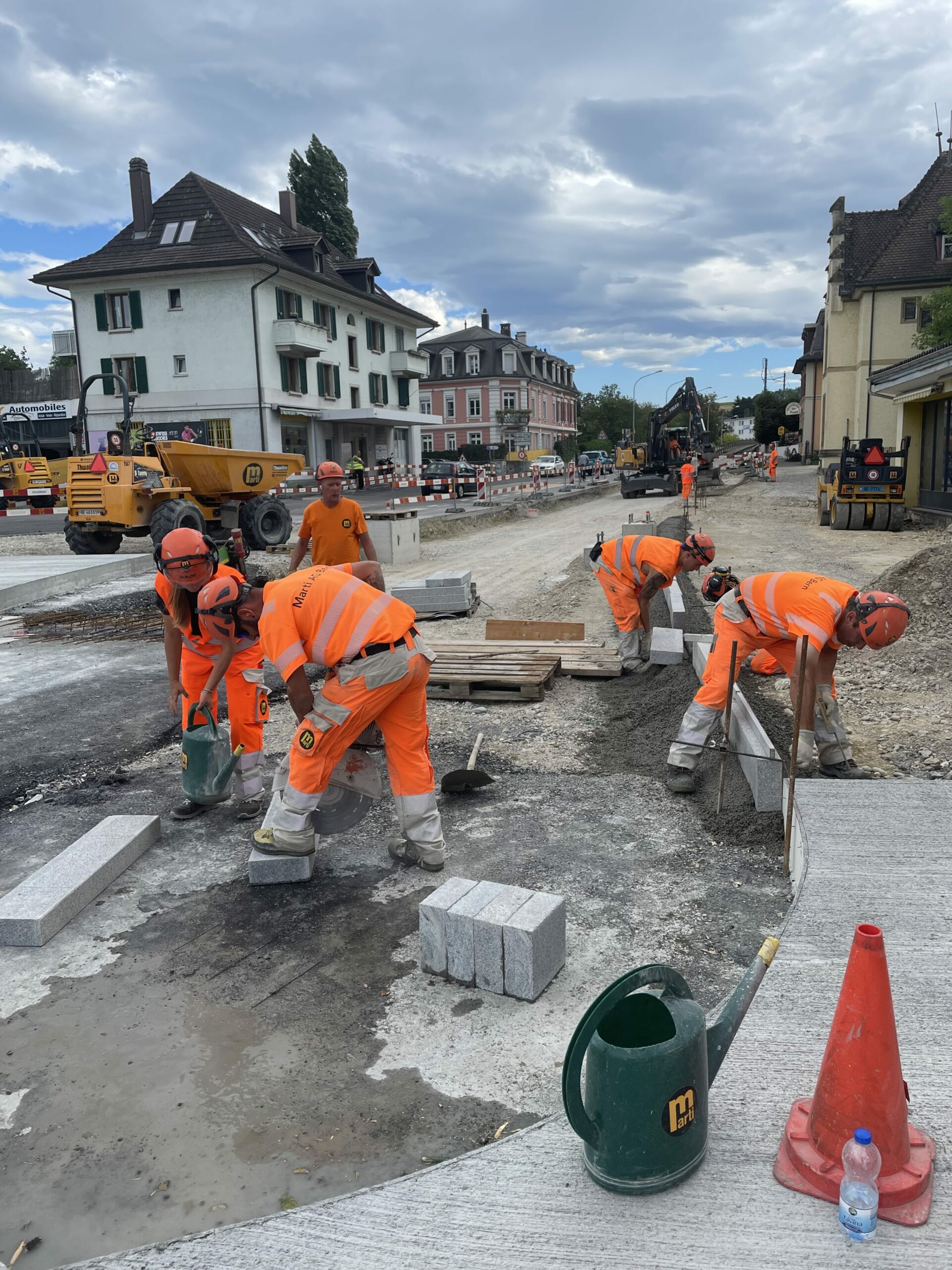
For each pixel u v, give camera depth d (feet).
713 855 13.48
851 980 6.56
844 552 48.49
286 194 137.39
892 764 16.79
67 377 139.33
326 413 125.18
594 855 13.56
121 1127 8.24
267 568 45.29
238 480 49.73
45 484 82.07
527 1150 7.36
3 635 31.68
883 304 110.11
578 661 24.23
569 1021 9.60
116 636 31.35
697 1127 6.79
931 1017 8.70
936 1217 6.39
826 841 12.55
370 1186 7.30
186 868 13.57
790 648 15.02
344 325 132.46
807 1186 6.66
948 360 51.65
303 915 12.05
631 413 346.54
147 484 44.83
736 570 41.88
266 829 12.93
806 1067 8.13
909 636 25.66
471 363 220.64
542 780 16.78
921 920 10.50
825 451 120.98
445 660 24.09
